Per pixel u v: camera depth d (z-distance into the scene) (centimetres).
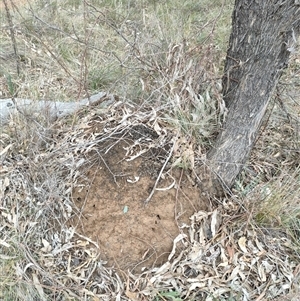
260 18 131
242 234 143
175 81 160
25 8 253
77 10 269
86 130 161
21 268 134
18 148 168
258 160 170
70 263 135
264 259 139
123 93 184
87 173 146
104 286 131
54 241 139
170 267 133
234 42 142
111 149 150
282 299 130
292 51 135
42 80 209
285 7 127
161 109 158
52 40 242
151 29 235
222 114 151
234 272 135
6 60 226
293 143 177
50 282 131
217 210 145
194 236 139
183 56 163
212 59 167
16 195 151
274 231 146
